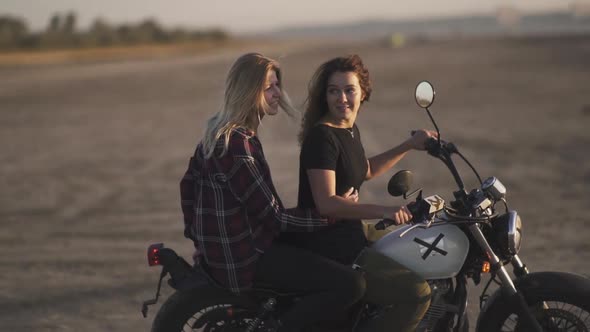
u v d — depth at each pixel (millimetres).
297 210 3518
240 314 3676
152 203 9602
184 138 16625
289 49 101812
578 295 3516
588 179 10391
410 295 3574
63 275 6262
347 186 3674
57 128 19234
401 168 11445
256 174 3443
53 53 84250
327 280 3514
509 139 14797
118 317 5168
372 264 3619
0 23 104562
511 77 32500
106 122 20484
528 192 9539
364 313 3732
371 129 17109
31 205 9648
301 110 3922
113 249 7191
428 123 18125
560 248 6738
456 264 3598
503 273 3590
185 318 3629
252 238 3535
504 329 4023
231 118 3520
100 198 10062
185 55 81125
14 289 5852
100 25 117688
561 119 18000
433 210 3512
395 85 31000
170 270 3664
